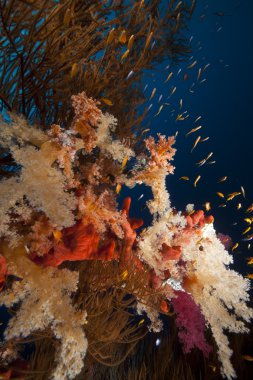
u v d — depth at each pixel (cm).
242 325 248
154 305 238
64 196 172
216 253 250
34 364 243
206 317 251
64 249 182
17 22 207
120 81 302
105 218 202
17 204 189
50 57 234
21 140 185
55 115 280
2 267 166
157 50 334
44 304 169
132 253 233
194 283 251
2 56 224
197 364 344
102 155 252
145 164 241
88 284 252
